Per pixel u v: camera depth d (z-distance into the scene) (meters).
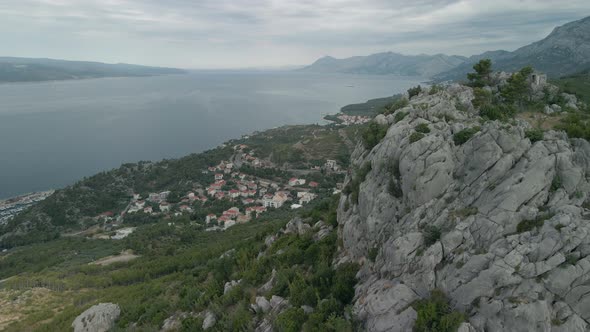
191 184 195.88
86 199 176.38
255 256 56.81
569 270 20.72
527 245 22.22
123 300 64.44
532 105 41.41
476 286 22.39
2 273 105.06
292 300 34.56
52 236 145.12
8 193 189.88
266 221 130.00
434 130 32.22
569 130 29.22
